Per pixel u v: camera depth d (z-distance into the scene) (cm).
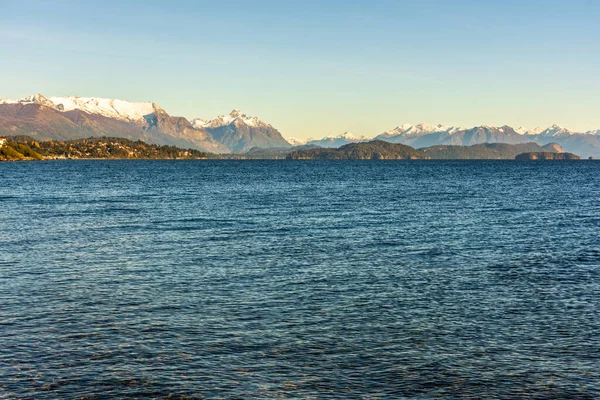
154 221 5547
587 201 8181
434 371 1853
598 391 1739
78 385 1739
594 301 2641
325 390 1719
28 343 2052
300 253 3806
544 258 3681
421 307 2519
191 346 2033
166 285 2884
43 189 10419
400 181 14425
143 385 1741
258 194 9356
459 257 3700
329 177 16900
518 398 1691
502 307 2533
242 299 2623
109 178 15250
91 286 2856
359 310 2462
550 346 2069
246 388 1727
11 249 3922
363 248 4022
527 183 13600
